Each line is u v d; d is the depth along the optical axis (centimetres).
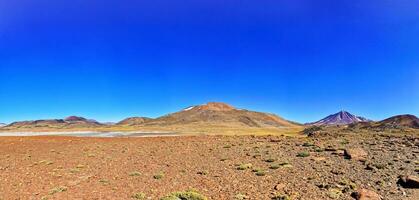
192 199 1521
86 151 2880
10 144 3384
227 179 1844
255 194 1577
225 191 1644
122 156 2614
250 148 2614
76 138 3809
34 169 2269
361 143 2556
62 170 2209
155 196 1609
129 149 2891
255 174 1911
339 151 2267
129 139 3541
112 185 1828
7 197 1659
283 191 1598
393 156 2083
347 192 1530
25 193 1720
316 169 1919
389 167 1869
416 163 1903
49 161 2509
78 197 1619
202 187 1733
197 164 2225
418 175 1702
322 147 2473
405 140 2580
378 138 2769
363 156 2120
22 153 2884
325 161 2073
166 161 2366
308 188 1616
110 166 2294
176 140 3259
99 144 3231
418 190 1524
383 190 1542
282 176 1841
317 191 1568
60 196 1642
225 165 2153
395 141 2552
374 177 1717
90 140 3578
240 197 1532
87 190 1741
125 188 1761
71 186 1833
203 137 3381
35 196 1661
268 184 1720
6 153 2897
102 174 2081
